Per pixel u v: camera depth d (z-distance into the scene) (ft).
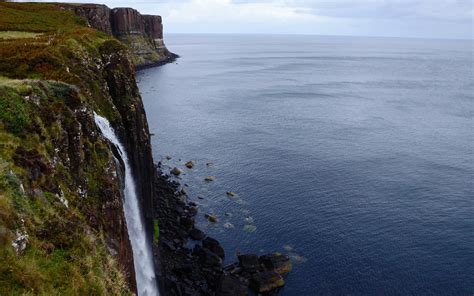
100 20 491.72
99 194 82.74
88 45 142.61
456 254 160.66
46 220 58.39
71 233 60.23
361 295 136.26
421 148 292.20
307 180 225.15
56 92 86.43
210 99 453.58
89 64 131.34
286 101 456.04
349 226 177.99
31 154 66.23
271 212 187.93
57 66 111.96
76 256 57.47
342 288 138.72
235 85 570.87
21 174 61.05
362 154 273.13
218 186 214.69
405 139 314.55
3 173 57.21
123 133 132.05
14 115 69.72
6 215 51.08
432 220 185.88
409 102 476.95
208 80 611.47
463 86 628.69
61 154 75.72
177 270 135.74
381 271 148.56
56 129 77.15
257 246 160.56
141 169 147.43
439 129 350.23
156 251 138.41
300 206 194.59
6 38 148.56
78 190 75.97
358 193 211.00
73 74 114.93
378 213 190.39
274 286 134.00
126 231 89.66
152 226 150.82
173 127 327.88
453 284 143.64
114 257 71.41
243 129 326.65
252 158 258.37
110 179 89.25
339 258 154.71
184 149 274.36
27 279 46.80
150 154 161.99
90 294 54.13
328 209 192.54
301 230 173.27
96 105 114.21
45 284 48.98
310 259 153.28
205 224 175.01
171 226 165.17
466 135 332.80
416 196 210.18
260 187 214.69
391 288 140.26
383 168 247.91
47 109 78.23
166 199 187.83
